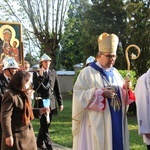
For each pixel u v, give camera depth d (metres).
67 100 21.94
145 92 4.46
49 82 7.32
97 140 4.11
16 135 4.30
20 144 4.30
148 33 15.80
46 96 7.23
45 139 7.17
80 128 4.32
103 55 4.23
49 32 17.50
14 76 4.43
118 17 17.61
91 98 4.12
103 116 4.18
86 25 18.36
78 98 4.19
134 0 16.52
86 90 4.20
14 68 5.52
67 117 12.76
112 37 4.16
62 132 9.52
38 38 17.75
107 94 4.11
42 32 17.59
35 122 11.55
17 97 4.33
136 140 8.04
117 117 4.20
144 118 4.45
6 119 4.22
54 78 7.51
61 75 28.16
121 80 4.49
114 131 4.14
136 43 16.12
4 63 5.65
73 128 4.38
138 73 16.44
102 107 4.10
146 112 4.44
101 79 4.25
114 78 4.36
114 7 17.41
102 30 17.78
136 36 15.98
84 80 4.25
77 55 33.81
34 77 7.25
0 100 5.33
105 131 4.16
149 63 16.27
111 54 4.18
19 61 8.70
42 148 7.27
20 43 8.81
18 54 8.75
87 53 18.42
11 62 5.57
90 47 18.25
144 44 16.05
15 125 4.32
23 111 4.36
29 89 4.55
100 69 4.29
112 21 17.72
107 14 17.91
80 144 4.27
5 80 5.51
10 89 4.39
